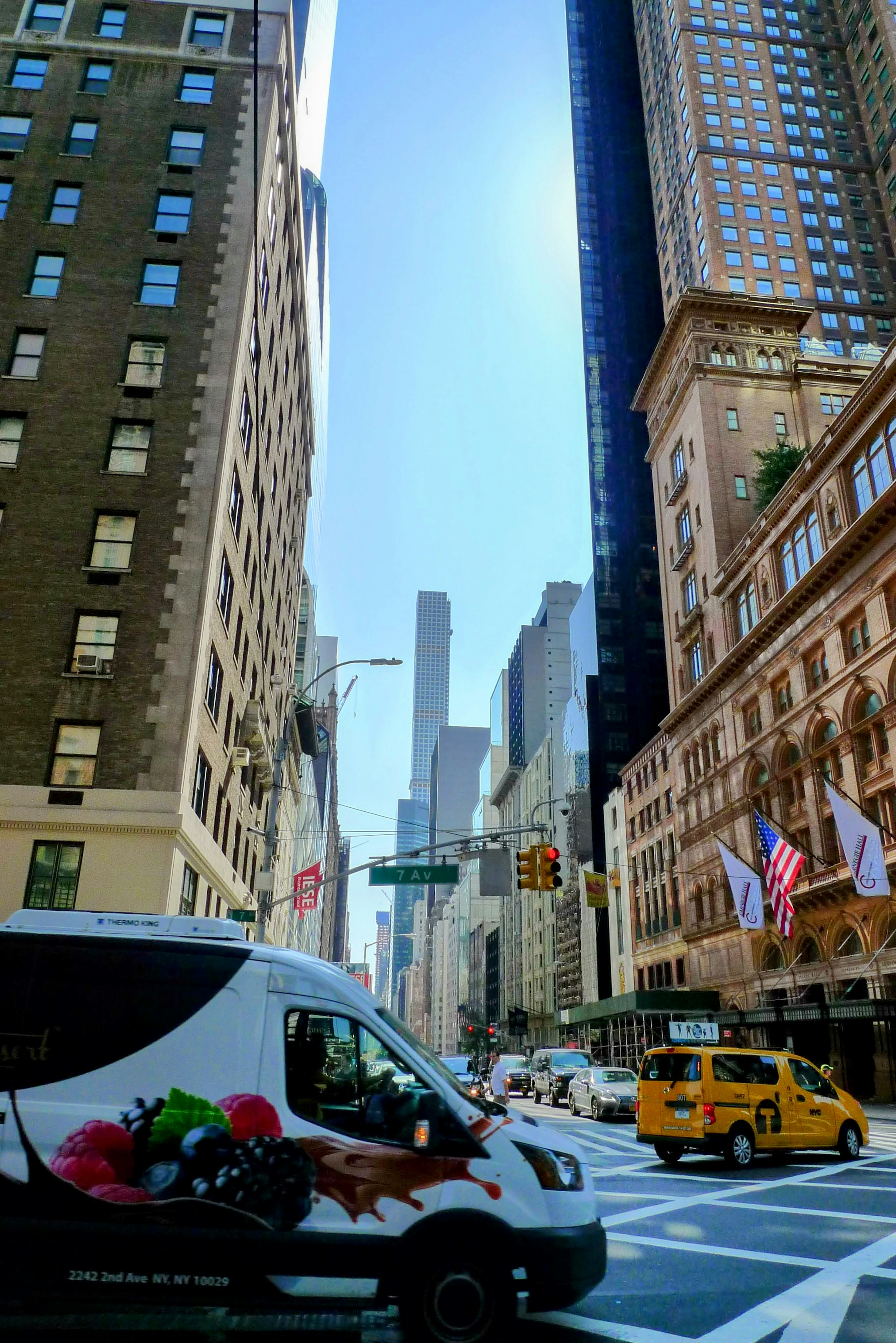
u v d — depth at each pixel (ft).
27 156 106.22
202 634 86.07
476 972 545.03
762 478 198.29
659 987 222.07
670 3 328.29
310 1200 19.79
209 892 95.81
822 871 142.00
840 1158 56.44
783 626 162.09
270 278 122.01
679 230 309.83
